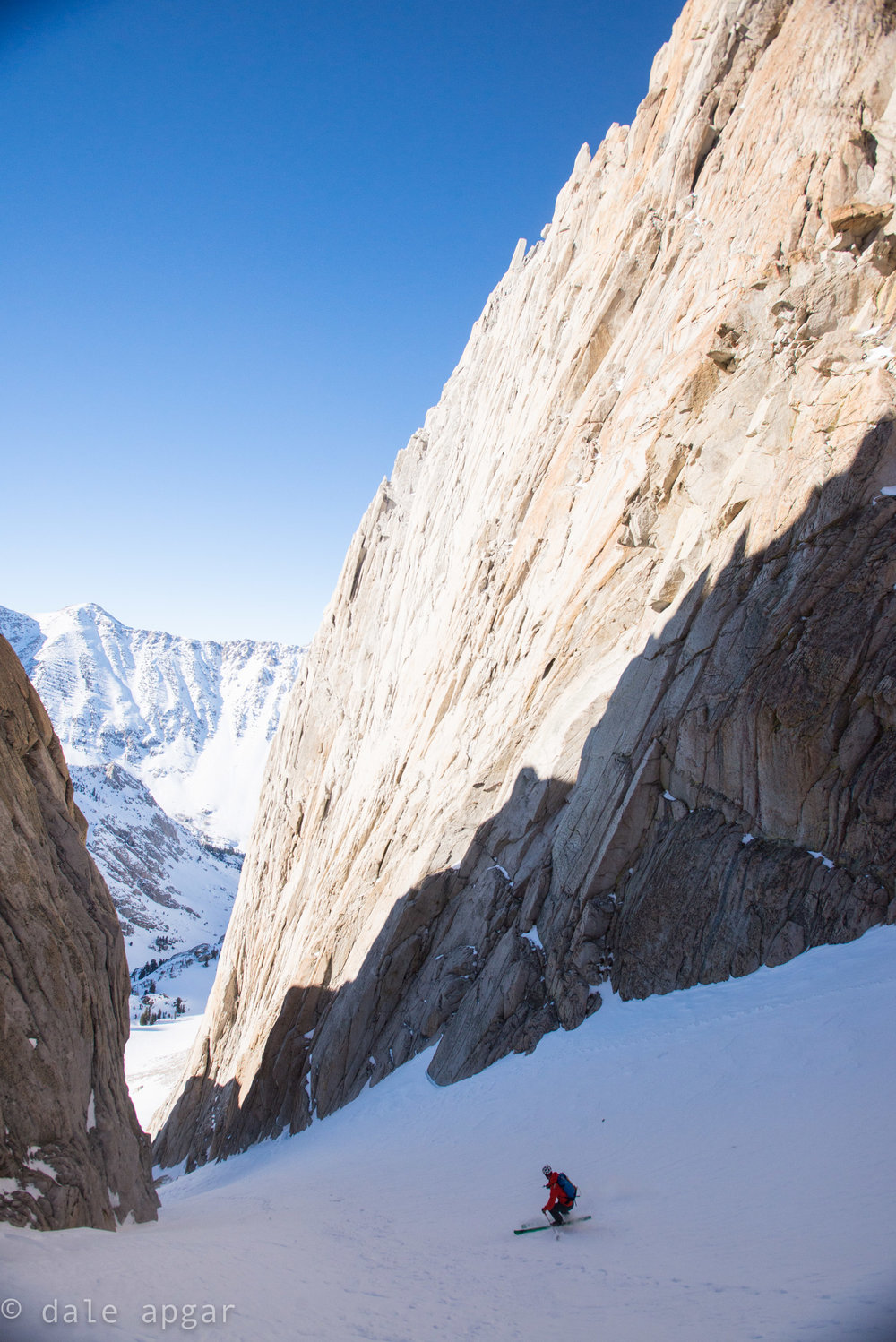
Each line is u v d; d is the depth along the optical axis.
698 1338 6.78
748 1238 9.31
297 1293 8.99
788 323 25.67
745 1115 13.61
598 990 22.31
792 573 22.08
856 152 26.72
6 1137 13.81
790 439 24.50
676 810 23.08
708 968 20.12
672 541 28.08
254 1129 37.28
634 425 31.05
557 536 35.47
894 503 20.86
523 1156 16.58
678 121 36.88
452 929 29.67
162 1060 101.50
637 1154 14.18
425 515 60.16
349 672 65.56
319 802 59.38
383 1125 24.34
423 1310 8.34
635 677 25.50
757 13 32.91
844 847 19.03
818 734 20.17
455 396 67.88
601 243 42.75
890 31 27.50
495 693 35.88
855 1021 14.73
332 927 40.50
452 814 32.66
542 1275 9.47
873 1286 7.05
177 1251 11.12
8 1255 9.62
